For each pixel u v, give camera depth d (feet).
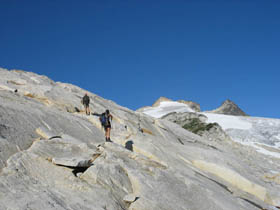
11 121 40.32
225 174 63.87
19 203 23.27
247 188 61.46
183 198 37.32
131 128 72.54
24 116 44.47
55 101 72.59
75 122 55.88
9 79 79.10
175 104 432.25
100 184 32.53
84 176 32.83
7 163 30.37
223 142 179.11
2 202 22.81
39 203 24.21
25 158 32.09
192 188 41.39
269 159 158.92
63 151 37.40
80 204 26.78
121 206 30.53
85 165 34.71
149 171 41.27
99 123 63.93
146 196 33.55
